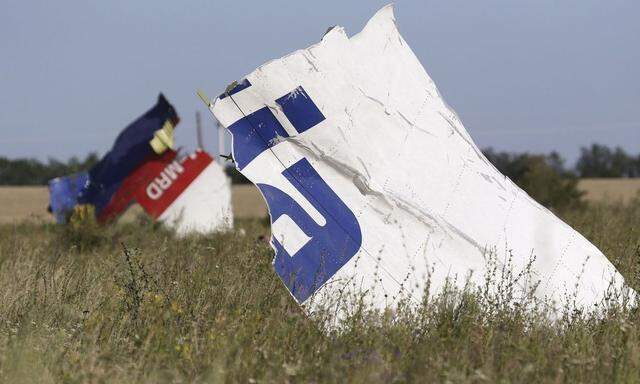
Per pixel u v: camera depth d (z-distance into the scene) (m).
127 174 91.81
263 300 34.34
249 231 72.31
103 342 30.12
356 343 28.89
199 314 31.83
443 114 38.47
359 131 36.09
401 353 27.55
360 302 30.62
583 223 61.44
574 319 31.89
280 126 35.31
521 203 38.19
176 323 31.22
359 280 33.25
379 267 33.69
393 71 38.16
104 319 31.86
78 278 38.41
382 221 34.88
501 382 24.86
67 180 95.44
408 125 37.34
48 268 41.38
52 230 83.31
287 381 25.34
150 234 73.81
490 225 36.34
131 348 29.06
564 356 27.12
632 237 49.50
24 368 25.67
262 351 27.28
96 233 66.81
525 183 131.88
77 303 34.56
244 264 39.84
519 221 37.16
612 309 32.50
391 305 32.56
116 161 91.94
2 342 29.22
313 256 33.38
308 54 36.19
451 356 27.27
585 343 29.19
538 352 27.75
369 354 27.11
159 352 27.88
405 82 38.25
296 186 34.53
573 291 35.25
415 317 30.94
